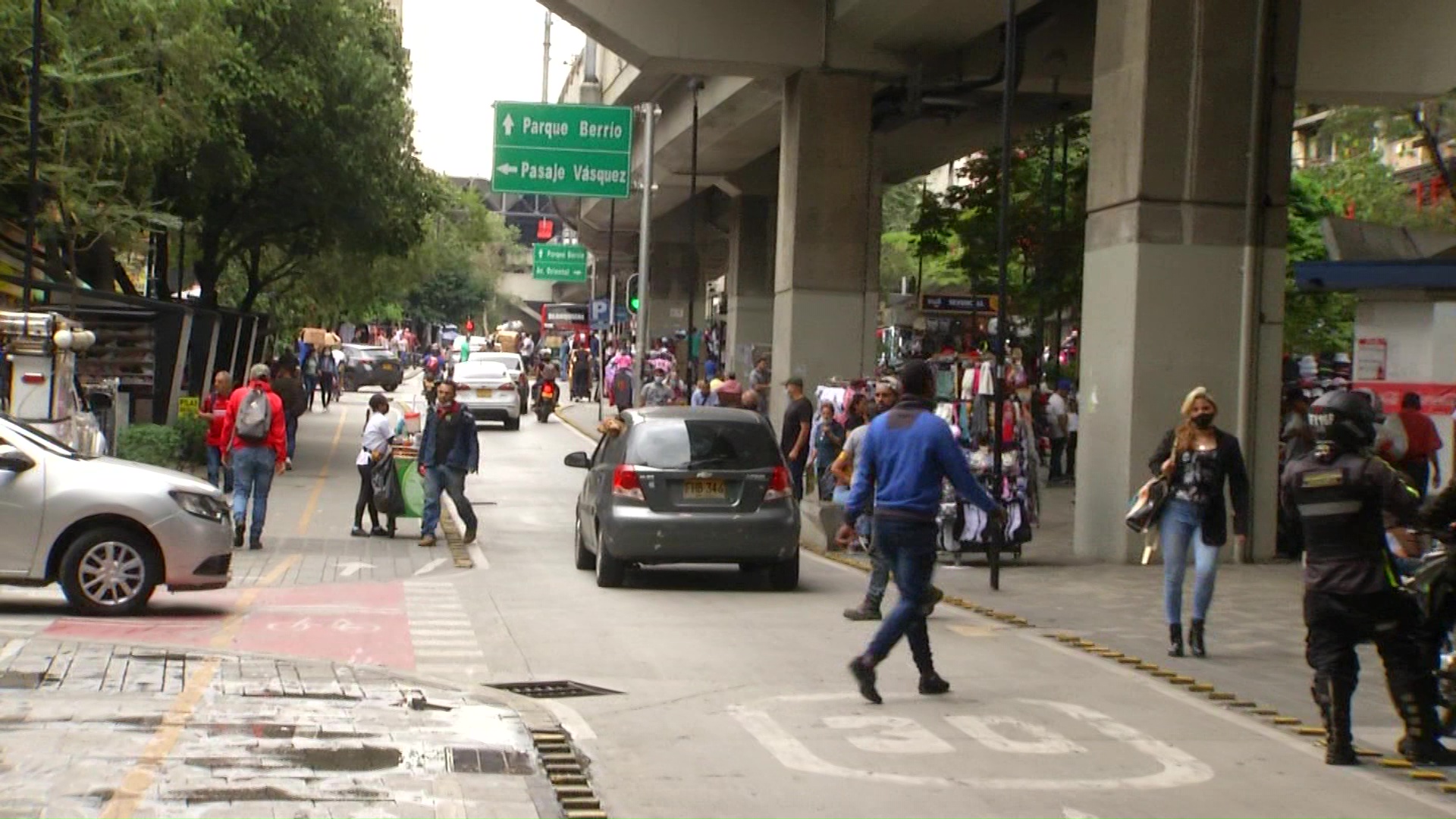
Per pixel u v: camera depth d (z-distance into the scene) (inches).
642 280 1498.5
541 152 1370.6
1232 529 723.4
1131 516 482.3
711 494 623.2
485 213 3122.5
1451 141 1707.7
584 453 710.5
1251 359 740.7
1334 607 326.3
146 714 354.9
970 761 335.6
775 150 1803.6
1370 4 1082.1
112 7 970.1
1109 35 765.3
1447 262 788.6
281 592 605.6
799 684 424.2
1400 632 325.7
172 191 1227.9
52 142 962.7
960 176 1611.7
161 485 515.8
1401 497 319.6
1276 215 743.7
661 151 1760.6
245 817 271.0
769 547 622.2
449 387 791.7
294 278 1825.8
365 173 1346.0
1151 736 362.3
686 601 600.7
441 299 4379.9
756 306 1946.4
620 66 1647.4
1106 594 636.7
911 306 1706.4
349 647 477.7
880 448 395.9
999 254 671.8
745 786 311.4
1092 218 775.7
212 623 512.4
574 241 4475.9
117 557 512.1
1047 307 1460.4
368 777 304.3
